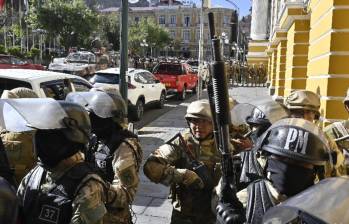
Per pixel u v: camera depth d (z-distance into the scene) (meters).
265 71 28.97
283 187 1.64
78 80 7.47
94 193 1.95
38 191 2.01
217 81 1.81
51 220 1.92
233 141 2.94
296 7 10.16
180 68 19.62
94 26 45.81
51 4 43.12
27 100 1.98
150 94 14.73
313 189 1.13
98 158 2.64
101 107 2.65
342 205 1.03
